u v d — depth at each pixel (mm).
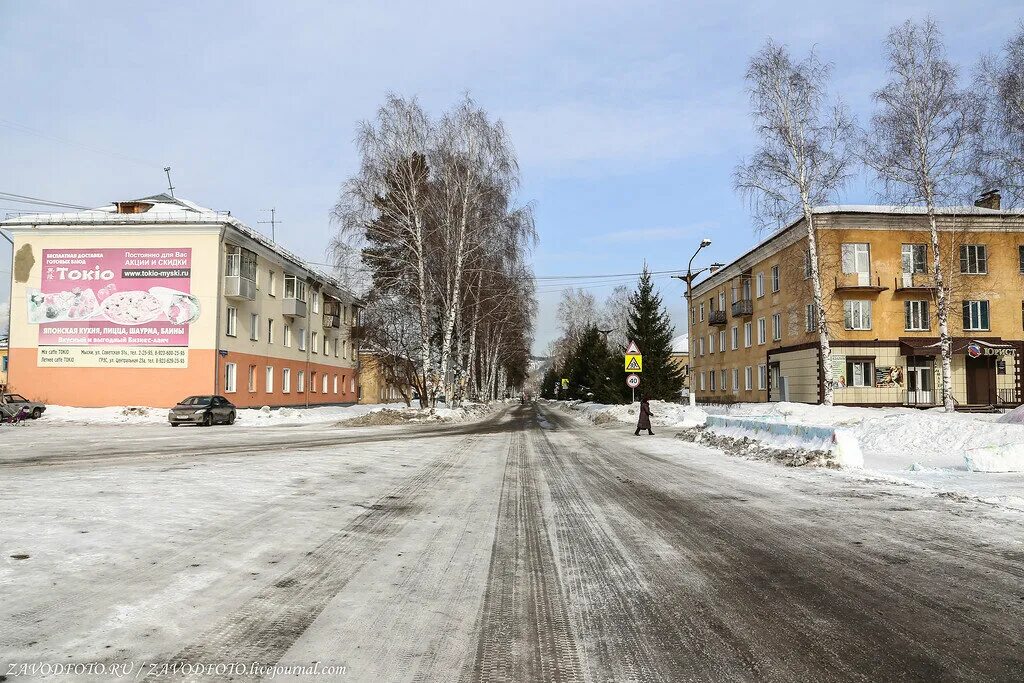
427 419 31281
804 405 29500
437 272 34938
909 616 4445
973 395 36812
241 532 6559
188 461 13117
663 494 9695
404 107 31344
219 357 34781
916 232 36781
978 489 9586
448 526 7324
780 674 3549
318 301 51562
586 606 4680
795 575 5438
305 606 4547
